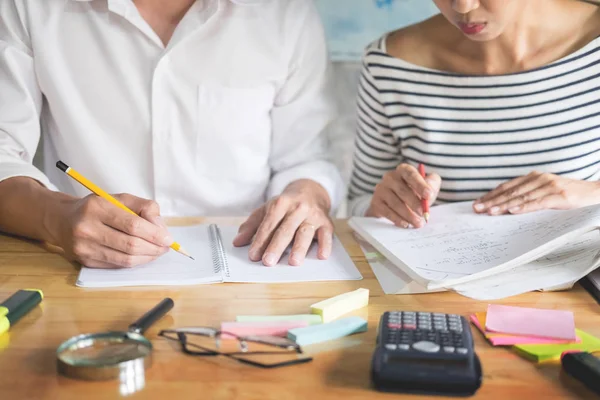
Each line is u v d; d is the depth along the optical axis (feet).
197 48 4.42
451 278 2.94
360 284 3.13
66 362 2.28
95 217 3.22
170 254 3.41
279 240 3.41
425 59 4.66
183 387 2.24
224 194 4.67
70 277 3.15
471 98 4.54
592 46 4.43
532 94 4.47
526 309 2.77
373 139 4.92
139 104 4.42
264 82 4.57
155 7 4.40
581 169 4.51
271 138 4.84
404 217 3.71
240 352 2.46
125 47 4.37
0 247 3.51
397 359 2.26
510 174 4.57
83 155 4.51
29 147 4.24
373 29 5.86
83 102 4.45
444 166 4.63
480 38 3.99
